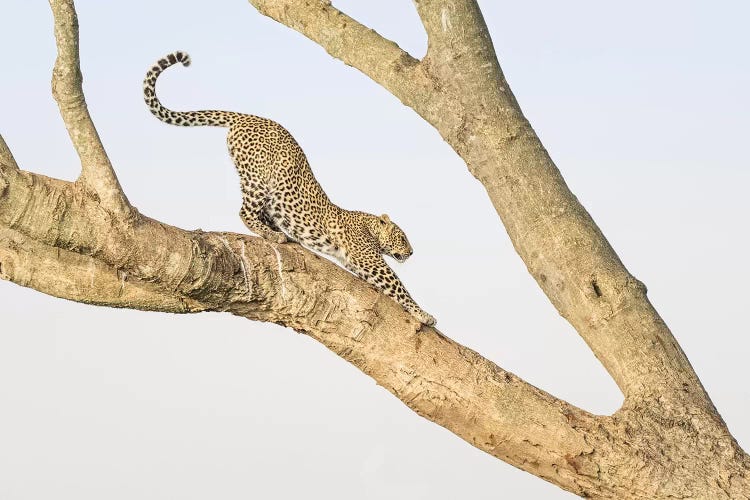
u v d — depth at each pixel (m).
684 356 13.85
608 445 13.04
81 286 12.72
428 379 13.27
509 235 14.55
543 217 14.12
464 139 14.46
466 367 13.30
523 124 14.46
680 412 13.34
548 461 13.21
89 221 11.95
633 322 13.77
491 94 14.41
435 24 14.43
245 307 13.18
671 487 12.93
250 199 15.59
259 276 12.93
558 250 14.03
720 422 13.42
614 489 13.14
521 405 13.18
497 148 14.27
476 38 14.44
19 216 11.74
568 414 13.25
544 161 14.39
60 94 11.62
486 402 13.18
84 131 11.80
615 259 14.16
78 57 11.55
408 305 15.41
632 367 13.64
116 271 12.71
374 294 13.44
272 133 15.66
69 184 12.14
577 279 13.95
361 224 16.41
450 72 14.44
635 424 13.27
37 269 12.57
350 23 15.38
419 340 13.37
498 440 13.30
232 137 15.78
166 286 12.57
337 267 13.51
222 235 13.06
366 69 15.19
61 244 11.98
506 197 14.29
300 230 15.87
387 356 13.33
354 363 13.57
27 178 11.77
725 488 12.95
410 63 14.89
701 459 13.09
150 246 12.24
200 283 12.58
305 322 13.27
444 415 13.37
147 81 15.70
